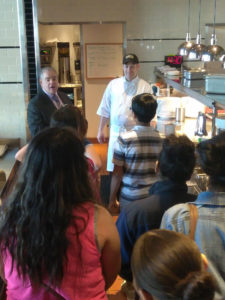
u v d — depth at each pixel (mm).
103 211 1375
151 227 1849
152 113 2551
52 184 1266
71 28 6879
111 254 1413
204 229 1421
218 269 1419
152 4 6285
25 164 1315
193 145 1795
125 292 2625
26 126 4191
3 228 1328
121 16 6320
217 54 3918
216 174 1450
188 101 4305
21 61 4004
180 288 872
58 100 3447
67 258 1288
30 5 3910
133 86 4086
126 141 2557
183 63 6402
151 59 6520
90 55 6707
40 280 1294
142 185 2611
